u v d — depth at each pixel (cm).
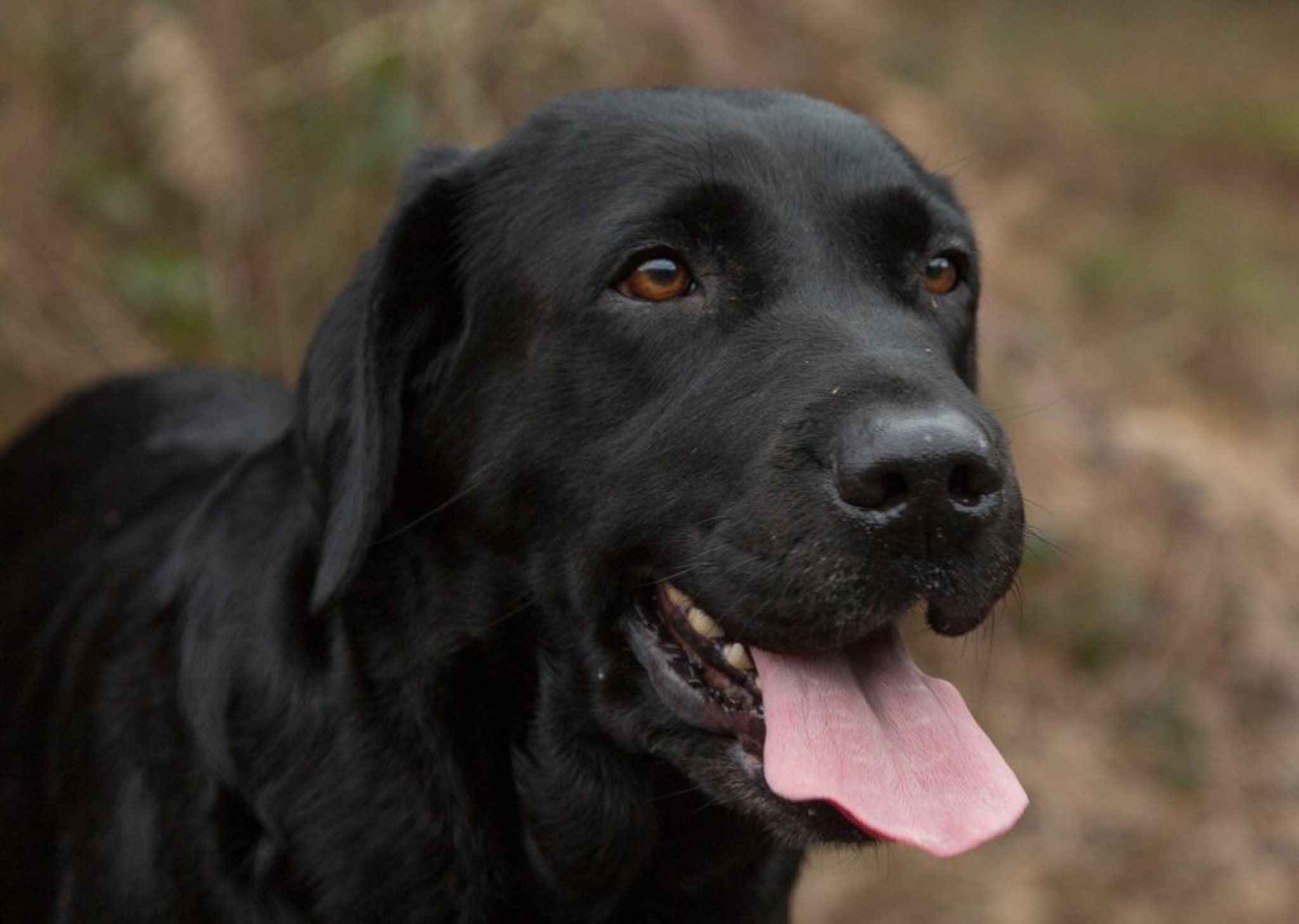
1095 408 908
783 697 411
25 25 845
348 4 865
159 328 868
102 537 558
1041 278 1015
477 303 456
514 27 848
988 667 790
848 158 455
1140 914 726
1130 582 865
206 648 465
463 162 468
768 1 834
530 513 443
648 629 441
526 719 456
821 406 397
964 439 377
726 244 433
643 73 865
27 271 839
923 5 1559
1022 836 764
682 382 426
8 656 561
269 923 441
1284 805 792
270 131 846
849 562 389
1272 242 1508
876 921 713
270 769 446
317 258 852
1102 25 2048
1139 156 1642
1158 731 827
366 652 448
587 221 439
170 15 796
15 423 844
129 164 879
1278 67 2009
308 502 459
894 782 397
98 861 470
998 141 1430
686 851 470
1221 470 878
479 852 451
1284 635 844
